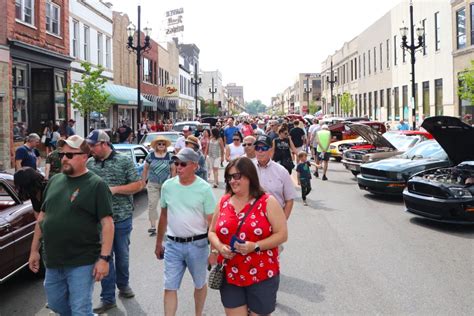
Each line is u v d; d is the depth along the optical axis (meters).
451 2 31.52
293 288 6.66
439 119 10.56
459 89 25.16
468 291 6.49
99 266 4.61
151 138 20.44
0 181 7.00
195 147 10.63
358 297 6.30
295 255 8.29
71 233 4.56
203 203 5.34
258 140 6.18
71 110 27.14
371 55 53.38
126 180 6.32
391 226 10.57
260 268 4.18
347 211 12.30
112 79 35.19
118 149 14.19
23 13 22.03
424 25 36.72
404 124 31.19
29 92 22.70
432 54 35.25
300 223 10.89
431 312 5.79
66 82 26.58
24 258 6.80
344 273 7.30
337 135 26.47
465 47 29.88
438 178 10.91
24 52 21.81
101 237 4.79
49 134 23.20
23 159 11.87
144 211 12.63
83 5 29.34
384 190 13.60
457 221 9.95
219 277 4.24
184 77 69.94
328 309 5.90
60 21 25.94
